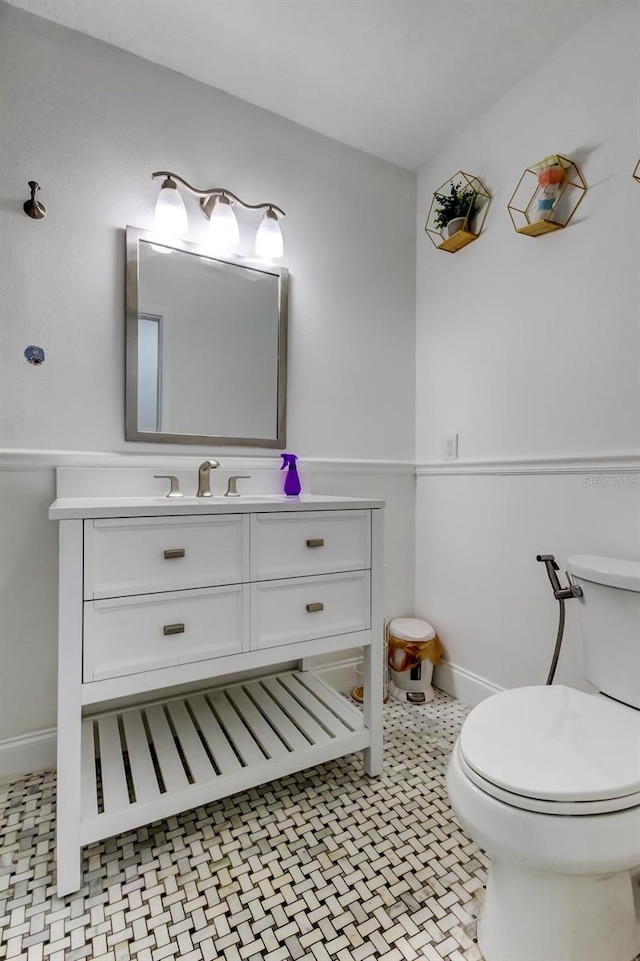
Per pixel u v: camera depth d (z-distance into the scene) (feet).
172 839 3.97
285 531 4.39
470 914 3.32
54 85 4.80
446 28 4.84
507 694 3.68
